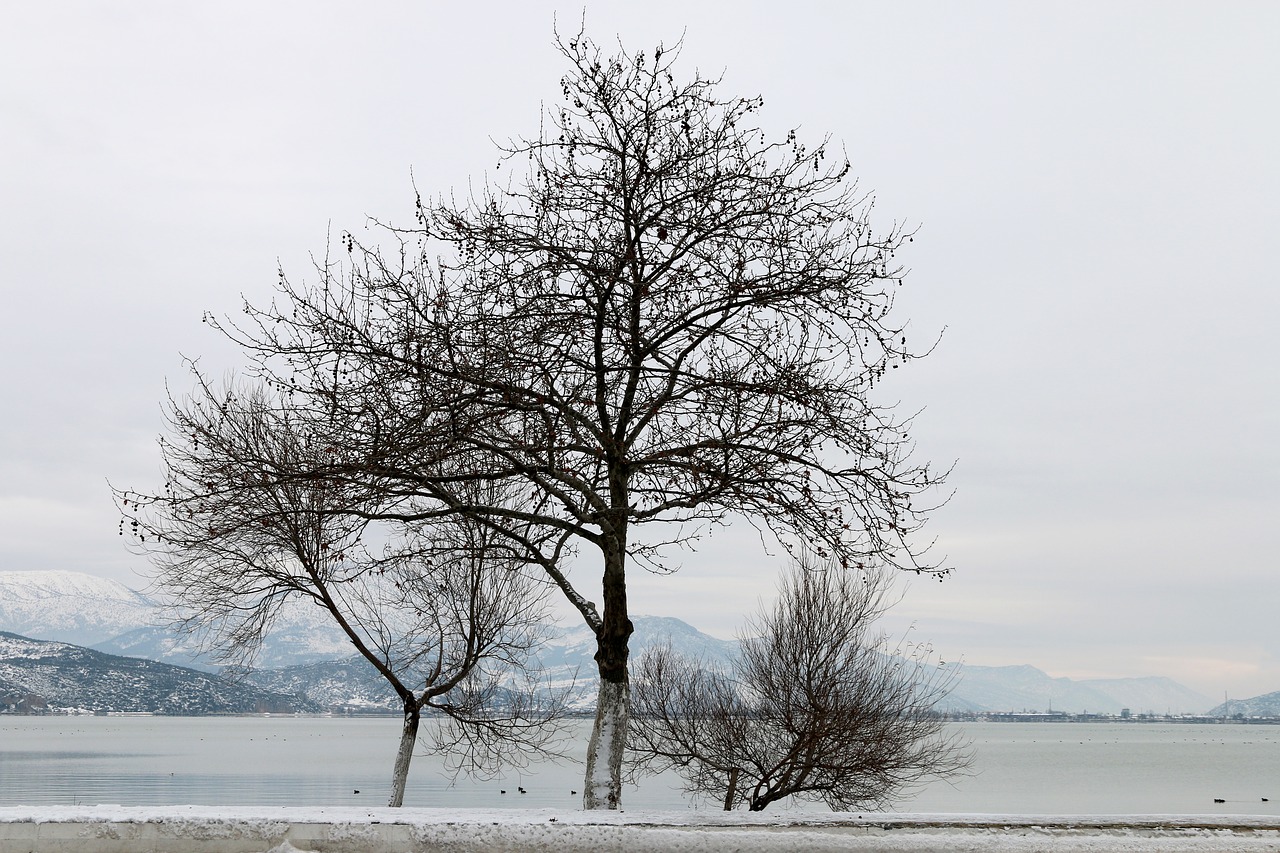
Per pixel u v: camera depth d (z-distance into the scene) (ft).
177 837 34.83
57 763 391.04
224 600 71.10
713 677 87.25
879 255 53.88
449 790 255.29
